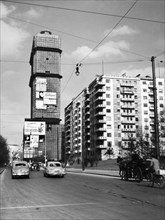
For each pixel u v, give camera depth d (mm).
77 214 9766
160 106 118312
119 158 30031
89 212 10094
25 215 9773
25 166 33531
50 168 33781
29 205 11930
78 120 136875
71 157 143375
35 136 79625
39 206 11633
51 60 129250
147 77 122812
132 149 78438
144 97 118000
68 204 12008
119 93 115875
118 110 115125
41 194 15742
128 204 11742
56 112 119188
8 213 10203
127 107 115438
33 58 133750
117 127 114062
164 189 17703
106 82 115375
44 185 21797
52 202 12664
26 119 79750
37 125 80062
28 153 100062
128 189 17750
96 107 115062
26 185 22062
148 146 75875
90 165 85062
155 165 19531
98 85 114938
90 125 123688
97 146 112938
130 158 26469
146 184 21375
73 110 147000
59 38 133125
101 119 114500
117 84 116125
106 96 114688
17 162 34250
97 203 12133
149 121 117250
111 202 12336
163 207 10969
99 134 114188
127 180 25812
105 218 9031
